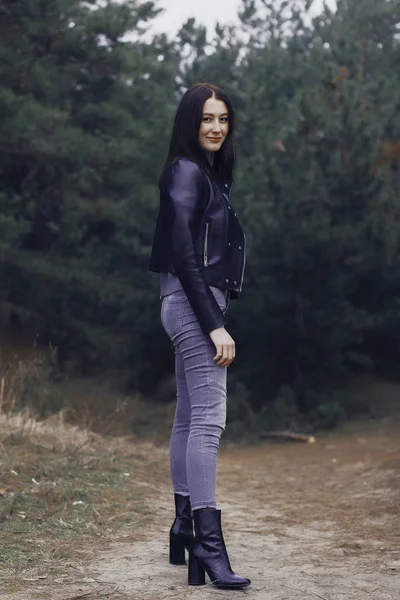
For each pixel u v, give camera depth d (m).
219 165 3.10
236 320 16.23
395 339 19.11
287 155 15.73
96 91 19.98
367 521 4.48
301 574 3.14
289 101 22.41
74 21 18.19
